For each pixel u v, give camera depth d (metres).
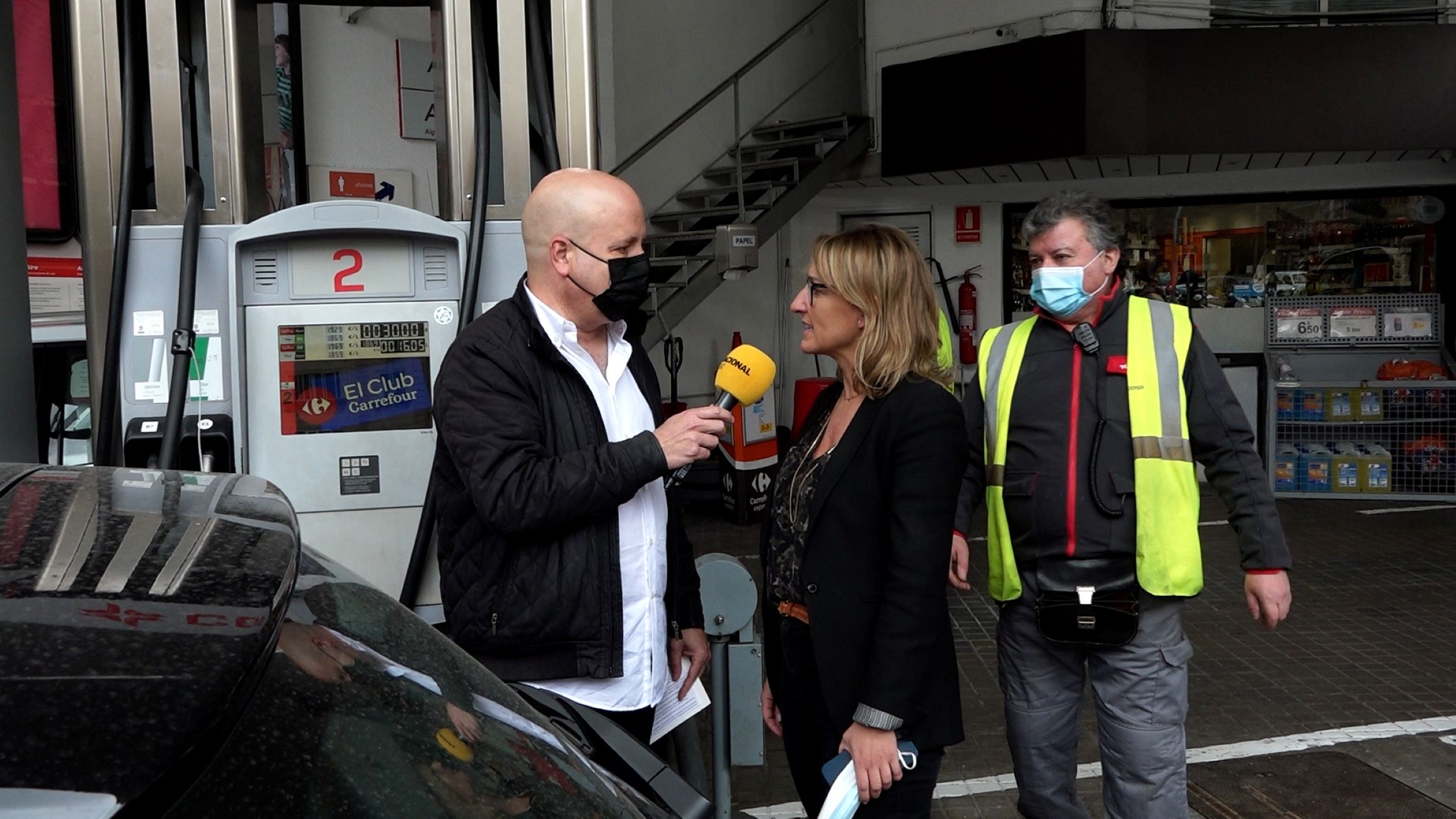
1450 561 7.16
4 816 0.63
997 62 8.74
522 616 2.01
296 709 0.95
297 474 2.80
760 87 11.48
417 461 2.85
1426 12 9.07
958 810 3.72
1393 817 3.59
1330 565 7.13
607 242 2.06
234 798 0.80
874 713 1.99
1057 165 9.11
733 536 8.44
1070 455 2.69
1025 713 2.79
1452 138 8.26
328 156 6.79
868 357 2.10
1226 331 10.22
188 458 2.77
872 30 10.54
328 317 2.80
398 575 2.85
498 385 2.01
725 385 2.14
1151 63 8.21
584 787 1.29
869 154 10.45
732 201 10.38
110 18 2.80
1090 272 2.69
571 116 2.97
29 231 3.95
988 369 2.88
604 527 2.06
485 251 2.89
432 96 7.31
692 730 2.68
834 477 2.11
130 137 2.75
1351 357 9.77
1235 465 2.66
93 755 0.69
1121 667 2.66
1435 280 9.75
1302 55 8.22
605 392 2.19
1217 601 6.32
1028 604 2.76
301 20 6.58
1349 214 9.88
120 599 0.85
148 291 2.79
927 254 10.79
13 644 0.76
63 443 4.34
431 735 1.11
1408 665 5.13
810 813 2.36
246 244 2.75
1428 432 9.52
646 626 2.14
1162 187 10.08
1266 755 4.11
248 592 0.90
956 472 2.08
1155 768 2.66
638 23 10.06
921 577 2.01
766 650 2.39
